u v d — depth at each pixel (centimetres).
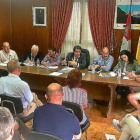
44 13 503
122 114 334
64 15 479
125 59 350
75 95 212
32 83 404
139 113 170
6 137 103
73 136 163
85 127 223
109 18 443
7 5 521
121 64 362
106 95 349
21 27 534
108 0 435
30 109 249
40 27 516
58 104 159
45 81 393
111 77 320
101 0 440
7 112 109
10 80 235
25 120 240
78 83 214
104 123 305
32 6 509
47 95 163
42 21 510
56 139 134
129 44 433
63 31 488
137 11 420
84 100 215
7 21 529
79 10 471
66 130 150
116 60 460
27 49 542
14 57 450
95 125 298
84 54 395
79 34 484
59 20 485
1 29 516
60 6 476
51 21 501
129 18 423
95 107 364
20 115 240
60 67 387
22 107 228
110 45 454
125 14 431
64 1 471
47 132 143
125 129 180
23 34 536
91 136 268
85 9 466
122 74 337
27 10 518
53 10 485
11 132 108
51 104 157
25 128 158
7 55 438
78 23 478
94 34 464
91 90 359
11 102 227
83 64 378
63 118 151
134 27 430
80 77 214
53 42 504
